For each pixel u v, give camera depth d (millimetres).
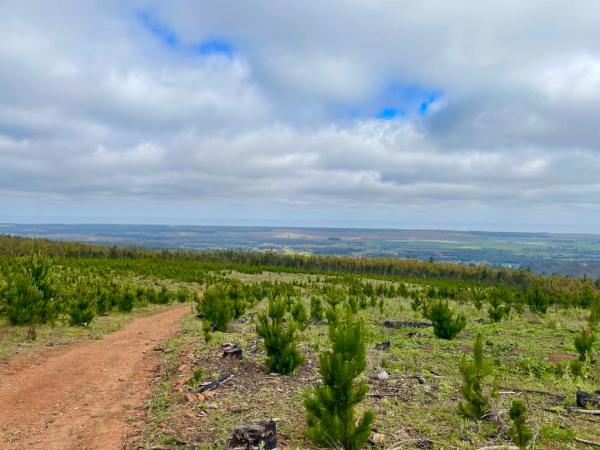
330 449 4738
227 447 4781
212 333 13695
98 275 34344
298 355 8328
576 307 24141
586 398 6621
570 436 5246
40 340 11977
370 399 6613
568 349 11375
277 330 8477
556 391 7438
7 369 9023
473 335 13891
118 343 12414
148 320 18141
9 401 7074
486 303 26047
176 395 6977
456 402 6617
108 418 6246
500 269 103250
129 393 7586
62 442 5418
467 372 6008
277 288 29062
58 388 7879
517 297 25422
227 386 7395
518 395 7055
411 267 108812
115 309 20453
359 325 5066
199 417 5859
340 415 4672
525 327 16109
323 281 52812
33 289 13859
